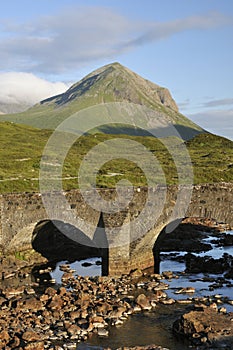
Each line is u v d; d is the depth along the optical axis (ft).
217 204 122.42
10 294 104.53
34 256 135.74
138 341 79.15
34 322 85.76
